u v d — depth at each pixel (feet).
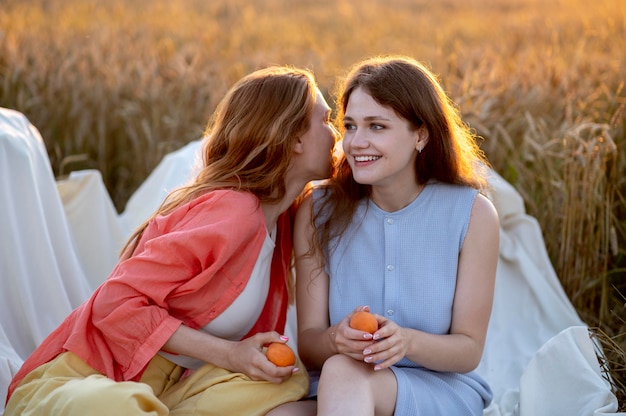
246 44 26.48
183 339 6.77
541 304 10.78
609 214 11.41
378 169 6.97
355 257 7.53
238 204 6.88
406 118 6.92
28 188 9.34
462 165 7.46
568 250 11.61
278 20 35.19
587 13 27.99
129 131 16.60
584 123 11.83
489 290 7.27
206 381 6.70
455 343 7.00
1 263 8.91
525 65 17.57
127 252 7.47
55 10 31.17
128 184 17.07
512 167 13.50
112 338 6.72
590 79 15.71
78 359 6.79
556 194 12.38
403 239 7.39
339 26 34.78
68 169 16.87
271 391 6.63
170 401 6.83
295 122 7.12
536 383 7.97
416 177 7.43
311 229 7.68
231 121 7.29
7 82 17.21
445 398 7.00
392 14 37.22
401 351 6.57
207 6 38.09
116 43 21.20
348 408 6.26
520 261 11.14
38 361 6.95
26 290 8.99
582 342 8.11
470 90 14.23
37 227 9.35
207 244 6.72
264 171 7.18
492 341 10.39
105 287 6.79
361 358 6.61
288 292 8.23
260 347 6.75
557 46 19.77
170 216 7.06
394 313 7.34
